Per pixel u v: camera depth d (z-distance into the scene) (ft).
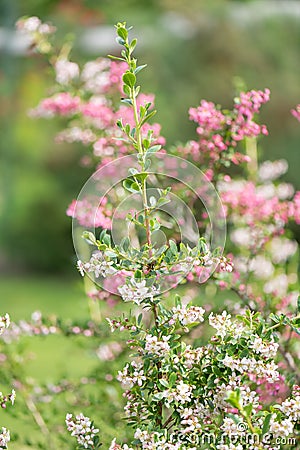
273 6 48.91
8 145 50.80
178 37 47.24
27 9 49.52
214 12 48.55
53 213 48.91
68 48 17.25
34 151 49.93
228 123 13.67
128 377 9.74
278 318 9.95
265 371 9.57
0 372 14.19
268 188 15.48
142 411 10.07
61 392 14.46
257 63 46.47
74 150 48.26
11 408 13.84
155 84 45.83
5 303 40.88
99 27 48.16
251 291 13.83
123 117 15.17
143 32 47.65
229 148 13.93
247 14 48.37
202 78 46.16
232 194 14.28
